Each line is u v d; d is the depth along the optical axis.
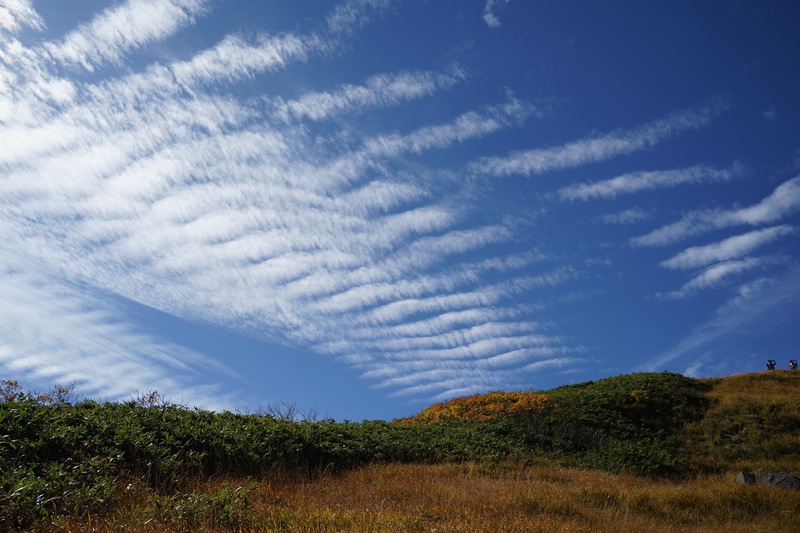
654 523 12.44
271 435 15.74
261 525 8.26
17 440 10.13
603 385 32.72
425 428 23.81
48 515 7.91
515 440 22.56
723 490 14.97
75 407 13.74
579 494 14.16
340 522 8.74
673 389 30.02
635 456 21.55
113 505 8.86
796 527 12.61
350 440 18.48
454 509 10.86
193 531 7.77
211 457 13.27
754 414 26.08
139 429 12.60
